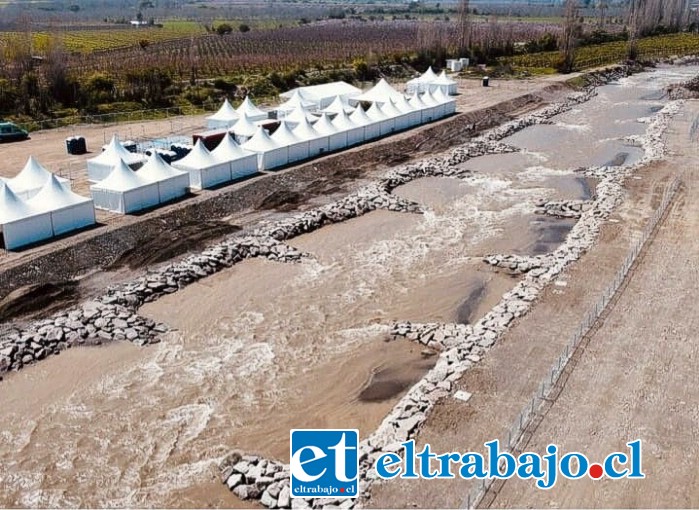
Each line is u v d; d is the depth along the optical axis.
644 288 32.31
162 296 33.69
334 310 32.75
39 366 27.67
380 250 40.00
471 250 40.12
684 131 68.94
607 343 27.45
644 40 152.88
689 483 19.86
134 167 48.94
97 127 68.31
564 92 97.31
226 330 30.80
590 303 31.05
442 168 56.31
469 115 76.50
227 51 130.75
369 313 32.50
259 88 87.94
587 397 23.89
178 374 27.33
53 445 23.22
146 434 23.75
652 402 23.61
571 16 116.31
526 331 28.62
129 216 41.78
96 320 30.39
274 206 46.44
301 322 31.59
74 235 38.38
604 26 182.00
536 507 18.98
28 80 72.81
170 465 22.23
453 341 28.92
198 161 47.97
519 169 58.09
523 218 45.69
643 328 28.64
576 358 26.33
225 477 21.39
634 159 61.03
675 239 38.47
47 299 32.25
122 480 21.56
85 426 24.19
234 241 39.34
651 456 20.97
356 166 56.47
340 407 25.39
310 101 74.38
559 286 32.88
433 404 23.64
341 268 37.44
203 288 34.75
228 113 65.88
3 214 36.06
